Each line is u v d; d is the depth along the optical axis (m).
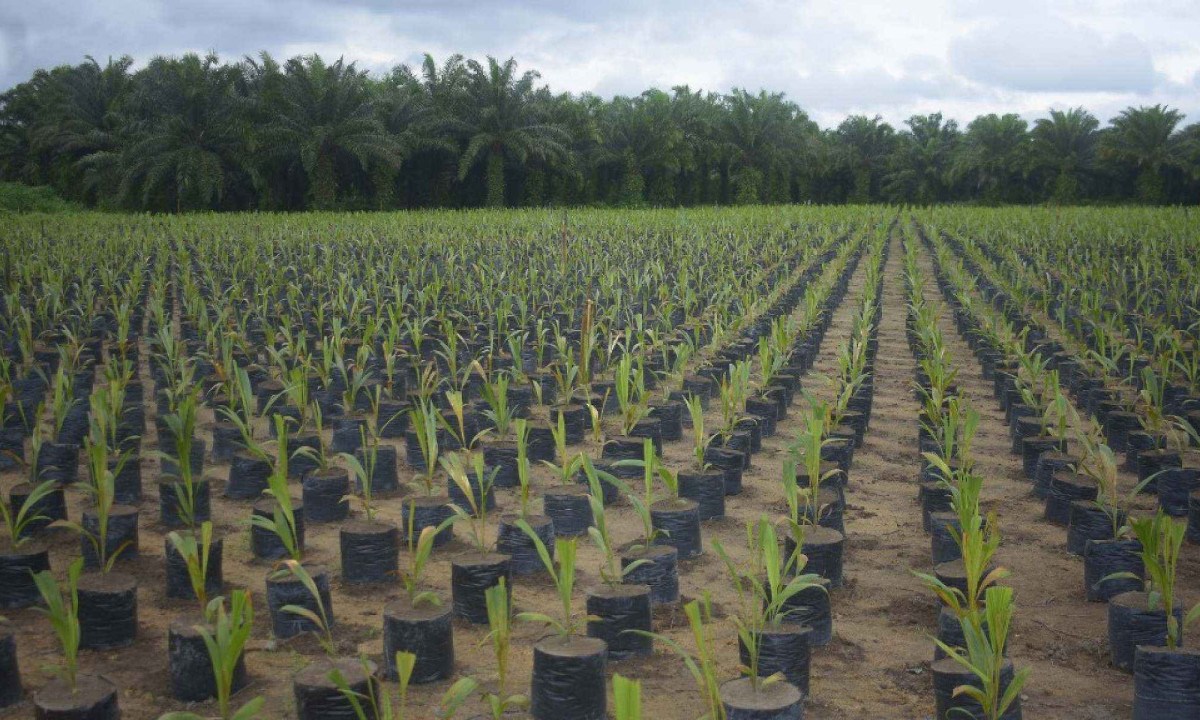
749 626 3.87
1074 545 5.40
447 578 4.95
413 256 18.30
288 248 19.19
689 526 5.22
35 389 8.16
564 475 5.69
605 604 4.05
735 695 3.33
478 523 5.81
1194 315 12.83
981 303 15.46
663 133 54.47
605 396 8.20
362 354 7.84
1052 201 58.69
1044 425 7.19
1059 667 4.09
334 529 5.70
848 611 4.63
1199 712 3.48
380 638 4.24
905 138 73.12
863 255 24.84
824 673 4.00
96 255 17.12
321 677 3.43
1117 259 20.08
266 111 41.75
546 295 13.73
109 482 4.42
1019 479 6.92
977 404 9.27
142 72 40.72
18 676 3.69
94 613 4.09
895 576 5.07
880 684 3.90
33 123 52.00
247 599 3.50
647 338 11.38
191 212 38.84
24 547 4.90
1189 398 8.30
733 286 15.21
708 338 11.69
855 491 6.61
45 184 51.94
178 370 8.70
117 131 42.56
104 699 3.33
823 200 75.00
